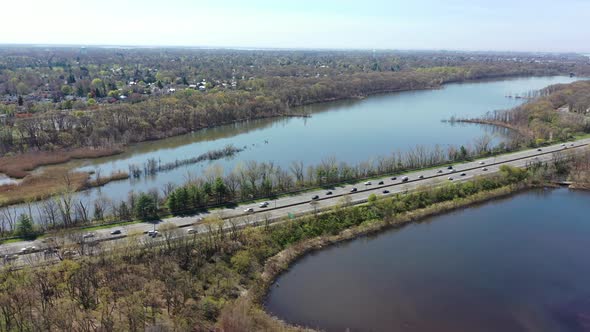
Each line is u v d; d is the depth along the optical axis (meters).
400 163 194.88
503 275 118.06
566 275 119.00
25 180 183.62
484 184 173.38
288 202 154.38
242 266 112.25
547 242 137.00
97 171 196.62
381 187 171.00
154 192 153.12
